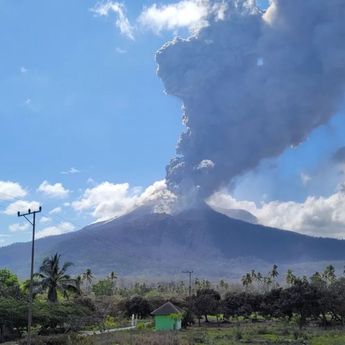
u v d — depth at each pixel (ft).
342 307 356.59
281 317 423.64
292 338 261.85
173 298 463.42
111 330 326.44
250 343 239.09
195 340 247.91
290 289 375.45
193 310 417.28
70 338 228.84
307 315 372.17
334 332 290.15
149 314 463.83
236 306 434.30
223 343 238.48
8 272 405.59
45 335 258.16
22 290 359.46
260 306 430.20
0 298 286.25
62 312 291.79
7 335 261.44
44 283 358.64
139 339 229.04
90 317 300.40
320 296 361.30
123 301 471.21
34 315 264.93
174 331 305.94
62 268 369.71
